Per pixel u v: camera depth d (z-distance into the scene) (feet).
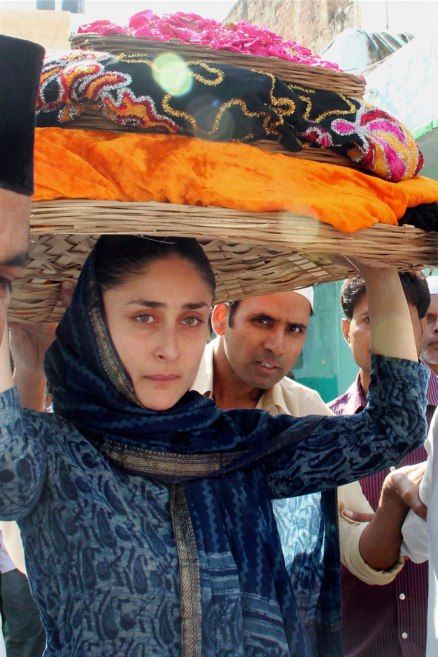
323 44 25.45
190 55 4.49
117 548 4.36
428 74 14.33
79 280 4.92
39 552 4.54
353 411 8.64
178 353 4.77
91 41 4.49
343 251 4.61
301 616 5.15
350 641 7.82
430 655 6.30
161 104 4.25
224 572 4.57
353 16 23.43
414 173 5.06
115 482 4.58
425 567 7.70
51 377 5.06
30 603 9.37
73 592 4.36
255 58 4.62
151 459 4.74
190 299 4.76
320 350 19.51
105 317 4.76
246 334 7.33
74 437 4.73
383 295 5.54
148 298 4.67
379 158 4.79
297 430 5.35
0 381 4.20
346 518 7.50
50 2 29.60
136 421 4.73
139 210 4.05
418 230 4.81
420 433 5.36
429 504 6.30
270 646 4.59
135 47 4.44
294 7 27.32
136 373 4.74
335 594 5.72
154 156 4.23
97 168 4.13
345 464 5.32
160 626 4.33
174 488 4.78
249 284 6.17
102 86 4.19
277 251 5.71
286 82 4.71
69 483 4.49
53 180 3.98
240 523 4.84
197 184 4.17
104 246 4.81
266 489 5.15
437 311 10.40
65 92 4.23
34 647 9.31
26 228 3.34
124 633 4.27
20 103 3.27
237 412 5.52
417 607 7.68
